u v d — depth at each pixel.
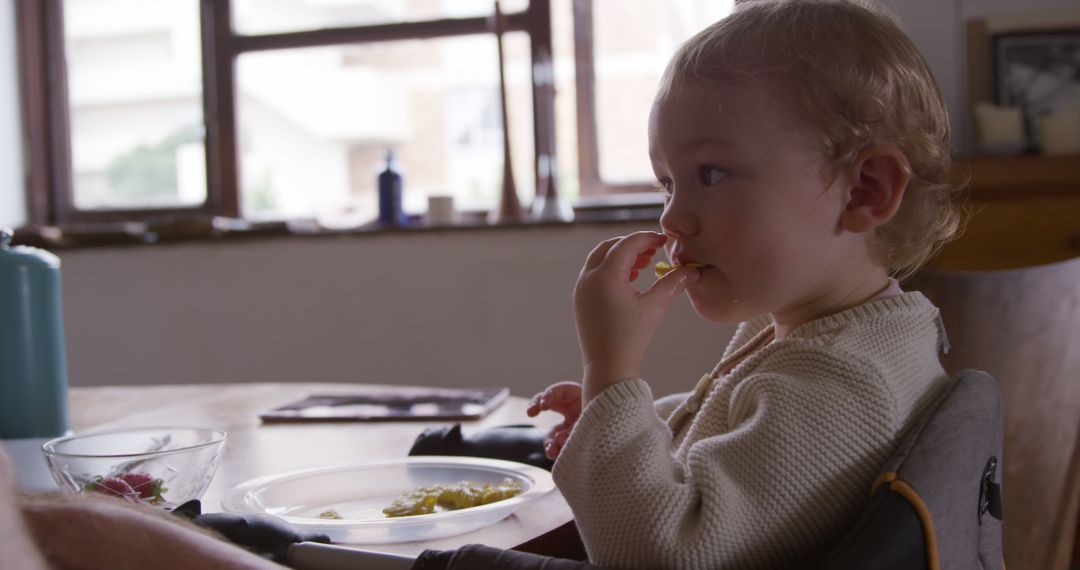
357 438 1.08
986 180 2.13
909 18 2.36
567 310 2.43
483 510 0.71
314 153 2.83
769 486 0.61
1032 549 1.11
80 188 2.98
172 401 1.39
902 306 0.73
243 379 2.62
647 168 2.65
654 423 0.66
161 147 2.93
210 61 2.86
